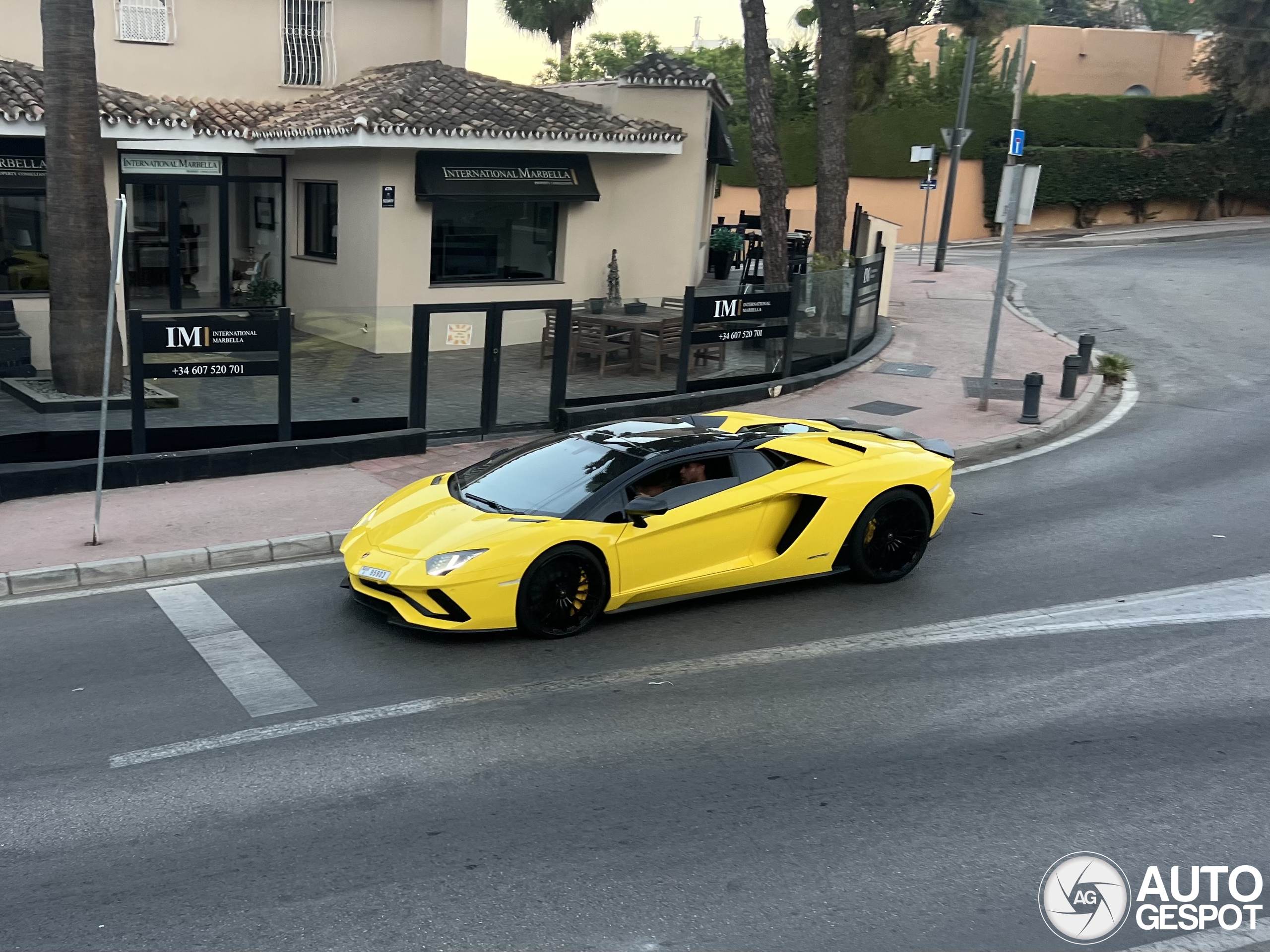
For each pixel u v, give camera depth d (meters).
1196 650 7.29
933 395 15.16
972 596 8.30
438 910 4.50
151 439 11.59
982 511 10.52
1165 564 8.98
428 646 7.37
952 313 22.06
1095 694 6.62
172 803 5.37
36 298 16.81
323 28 21.06
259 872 4.78
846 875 4.75
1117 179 40.34
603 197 20.41
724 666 7.03
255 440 12.05
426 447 12.78
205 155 20.28
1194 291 24.02
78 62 13.00
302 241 20.86
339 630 7.66
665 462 7.77
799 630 7.64
